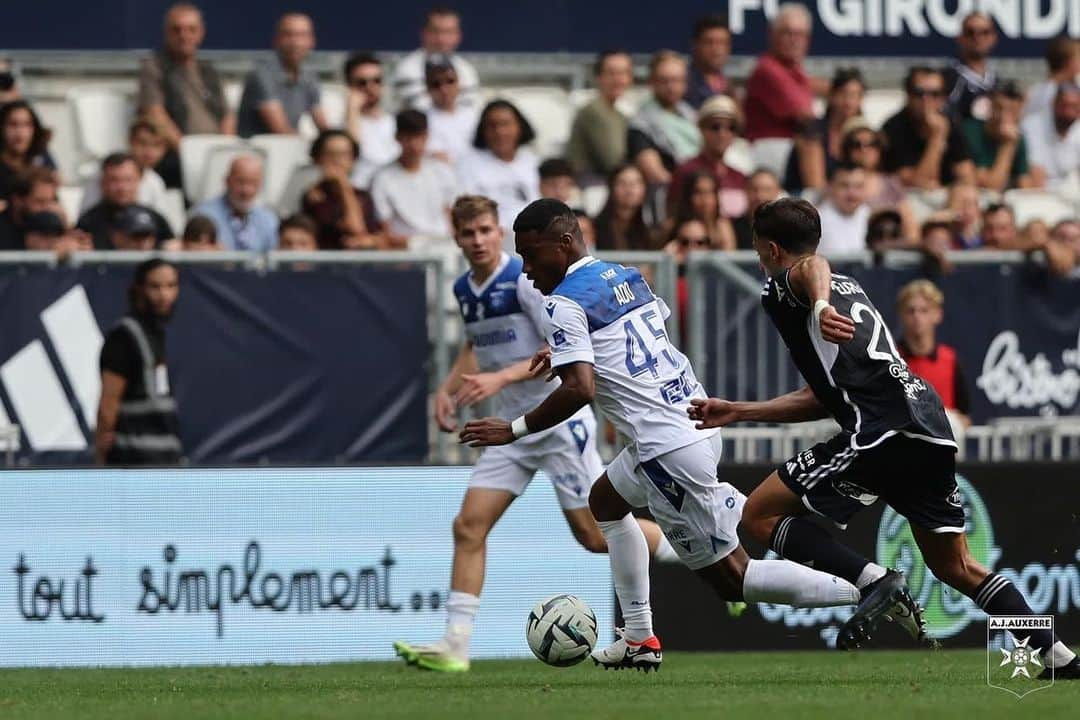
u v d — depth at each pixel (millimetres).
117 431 37438
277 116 49031
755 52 55062
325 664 34750
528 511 36281
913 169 51062
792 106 50938
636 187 43750
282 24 49312
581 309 24734
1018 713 20156
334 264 38469
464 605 30938
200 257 37938
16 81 48719
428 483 36219
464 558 30953
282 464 35938
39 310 37531
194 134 48312
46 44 51688
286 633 35594
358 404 38469
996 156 53562
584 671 30594
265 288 38062
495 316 30594
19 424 37531
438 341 38719
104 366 37469
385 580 35938
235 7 52375
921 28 55656
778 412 24359
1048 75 55875
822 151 50000
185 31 48250
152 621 35281
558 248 25109
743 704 21750
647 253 39031
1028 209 52438
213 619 35438
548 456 30688
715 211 43719
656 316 25766
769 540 24688
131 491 35406
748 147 51219
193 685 27641
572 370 24469
